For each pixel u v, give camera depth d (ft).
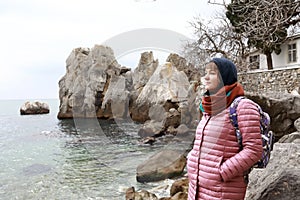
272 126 20.56
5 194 22.25
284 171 7.70
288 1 25.73
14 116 95.20
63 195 21.08
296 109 20.34
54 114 96.22
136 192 17.34
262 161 6.45
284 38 44.04
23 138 49.06
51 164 29.96
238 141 6.31
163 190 17.63
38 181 24.81
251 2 27.76
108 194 18.99
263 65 59.31
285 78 39.99
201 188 6.69
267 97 20.51
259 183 8.21
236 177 6.34
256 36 27.37
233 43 47.98
